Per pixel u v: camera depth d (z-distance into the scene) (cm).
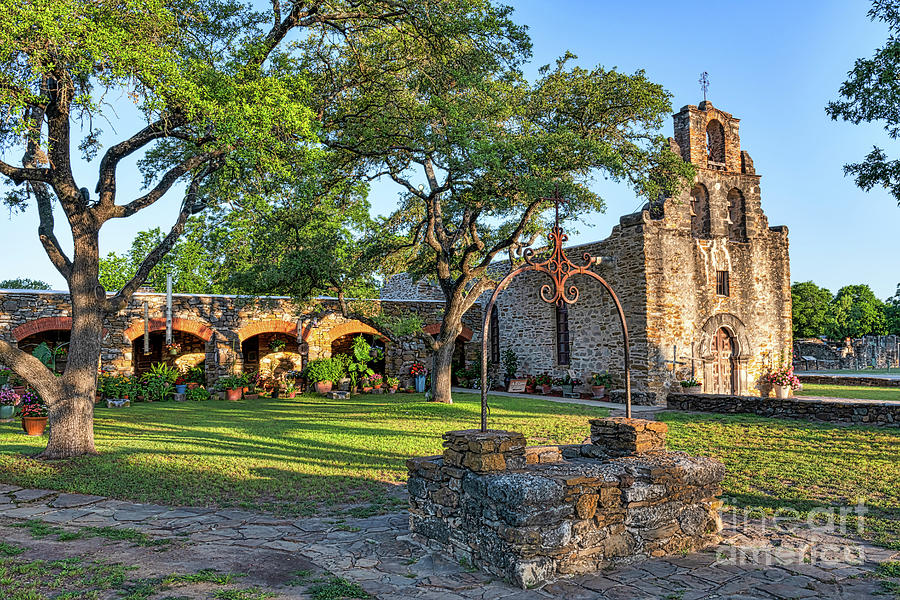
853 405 1232
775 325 1909
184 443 1050
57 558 483
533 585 454
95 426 1270
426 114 1241
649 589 452
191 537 547
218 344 2000
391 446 1032
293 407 1694
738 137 1892
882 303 5662
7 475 800
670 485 543
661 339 1675
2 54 688
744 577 476
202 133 910
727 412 1452
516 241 1583
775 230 1948
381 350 2280
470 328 2378
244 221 1595
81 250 955
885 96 1050
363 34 1217
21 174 902
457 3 1083
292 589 432
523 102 1507
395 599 424
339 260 1667
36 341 1919
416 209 1808
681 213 1750
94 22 743
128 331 1886
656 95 1424
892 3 1050
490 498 482
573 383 1903
